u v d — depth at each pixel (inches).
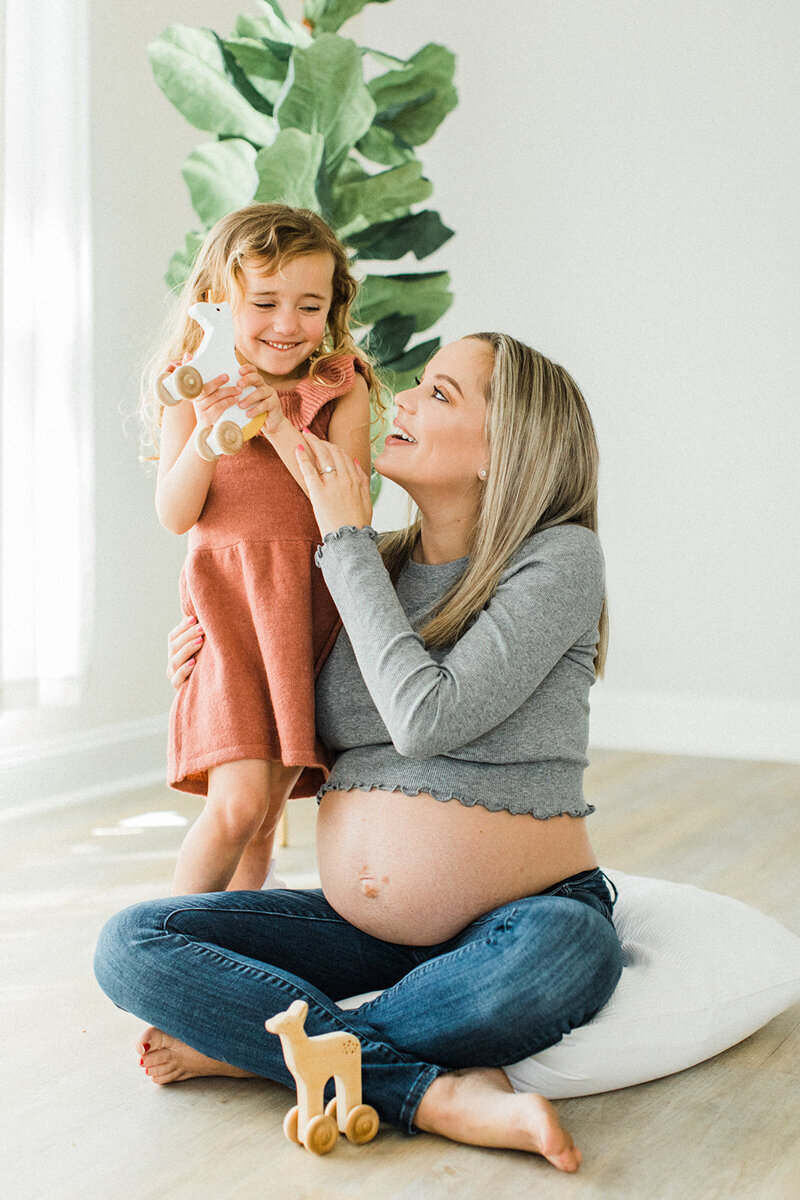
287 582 56.0
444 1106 47.1
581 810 53.0
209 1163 46.1
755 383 136.6
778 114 134.2
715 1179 44.7
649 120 139.8
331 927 54.9
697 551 139.9
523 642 49.6
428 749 48.9
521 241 146.6
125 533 121.7
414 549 59.8
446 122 149.3
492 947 47.8
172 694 129.9
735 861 91.1
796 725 135.8
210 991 49.7
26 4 100.9
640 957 57.9
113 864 90.7
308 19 102.8
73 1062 55.9
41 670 107.5
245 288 55.8
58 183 106.8
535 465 53.2
